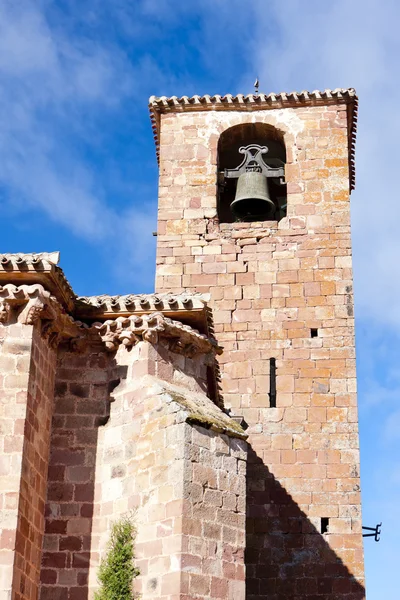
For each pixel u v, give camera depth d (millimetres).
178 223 31453
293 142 32062
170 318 21109
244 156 33000
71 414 20156
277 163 33719
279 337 29547
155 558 17938
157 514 18234
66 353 20641
